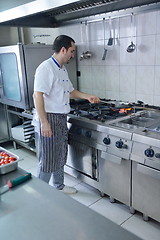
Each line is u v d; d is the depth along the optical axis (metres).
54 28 3.11
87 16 2.56
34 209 0.92
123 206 2.04
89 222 0.84
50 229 0.81
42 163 2.07
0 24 2.46
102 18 2.45
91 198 2.18
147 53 2.19
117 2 2.11
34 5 1.62
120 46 2.39
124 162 1.80
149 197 1.71
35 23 2.74
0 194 1.01
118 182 1.91
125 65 2.40
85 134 2.04
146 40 2.16
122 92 2.52
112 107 2.30
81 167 2.24
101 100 2.67
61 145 2.08
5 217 0.88
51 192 1.03
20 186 1.07
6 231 0.81
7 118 3.38
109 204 2.08
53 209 0.91
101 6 2.25
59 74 1.93
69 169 2.42
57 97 1.95
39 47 2.65
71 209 0.91
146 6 2.05
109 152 1.84
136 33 2.22
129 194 1.85
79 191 2.30
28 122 3.21
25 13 1.74
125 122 1.97
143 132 1.64
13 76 2.77
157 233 1.73
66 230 0.80
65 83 1.99
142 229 1.77
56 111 1.96
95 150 2.04
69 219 0.86
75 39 2.87
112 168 1.91
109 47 2.50
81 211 0.90
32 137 3.16
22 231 0.81
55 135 2.00
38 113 1.89
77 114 2.17
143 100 2.34
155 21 2.05
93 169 2.14
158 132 1.63
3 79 3.01
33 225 0.83
